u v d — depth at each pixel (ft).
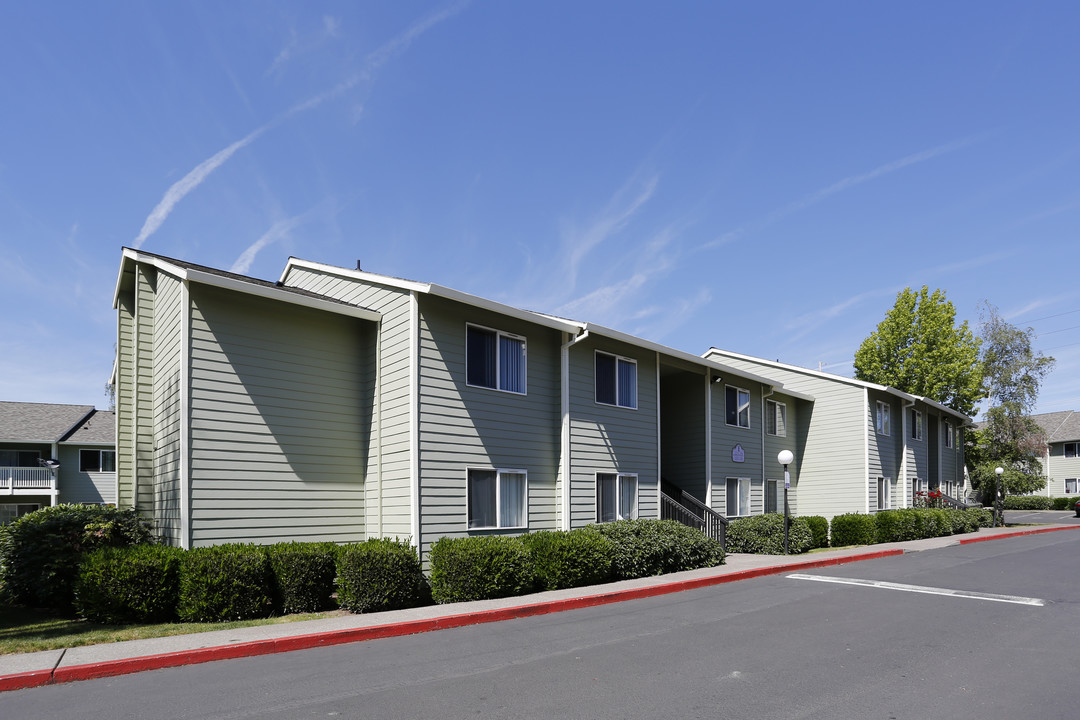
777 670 23.88
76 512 40.29
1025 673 23.71
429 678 22.68
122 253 45.37
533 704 20.06
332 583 36.52
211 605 31.65
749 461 74.54
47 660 23.58
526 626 31.60
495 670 23.70
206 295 38.55
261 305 40.86
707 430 67.41
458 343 44.21
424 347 42.04
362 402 45.03
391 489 42.16
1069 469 167.02
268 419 40.34
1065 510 154.92
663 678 22.81
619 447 55.21
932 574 48.34
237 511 38.40
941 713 19.60
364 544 36.78
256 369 40.16
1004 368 123.65
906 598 38.60
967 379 116.88
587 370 53.06
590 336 53.36
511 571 39.11
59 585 36.63
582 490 51.11
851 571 50.60
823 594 40.01
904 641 28.30
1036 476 124.16
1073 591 40.93
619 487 55.01
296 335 42.29
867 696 21.07
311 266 50.26
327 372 43.52
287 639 26.89
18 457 96.07
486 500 44.91
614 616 33.91
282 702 20.12
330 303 42.45
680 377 70.44
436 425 42.09
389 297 43.78
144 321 44.91
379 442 43.45
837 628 30.73
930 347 119.55
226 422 38.52
